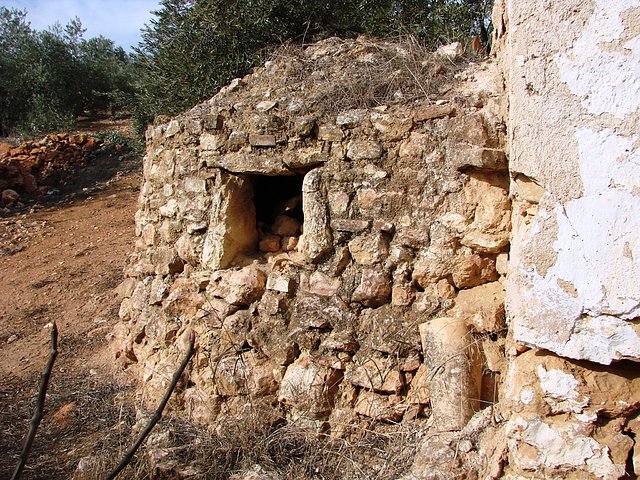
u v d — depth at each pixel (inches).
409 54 150.6
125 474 121.0
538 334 87.1
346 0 314.5
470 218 124.0
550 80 84.3
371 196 132.5
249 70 301.0
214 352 145.1
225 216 151.1
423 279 127.6
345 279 134.4
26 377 202.7
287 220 158.7
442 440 102.5
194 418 141.9
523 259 88.0
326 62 165.8
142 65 358.6
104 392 178.4
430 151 127.7
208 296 151.6
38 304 273.0
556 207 85.0
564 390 85.7
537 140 85.7
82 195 444.5
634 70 79.3
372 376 125.3
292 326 138.3
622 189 80.8
